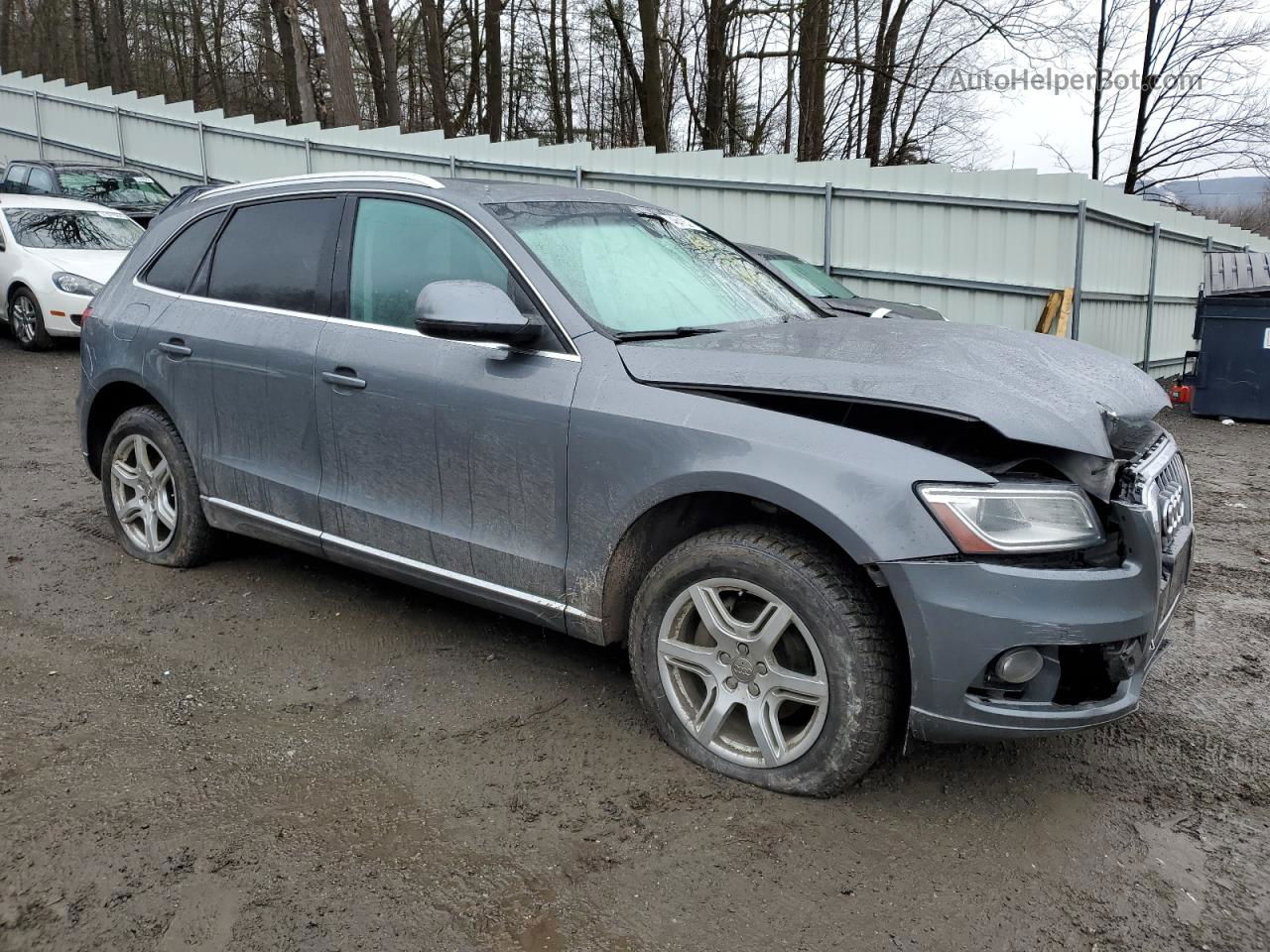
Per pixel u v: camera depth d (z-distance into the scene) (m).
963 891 2.56
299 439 3.95
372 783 2.99
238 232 4.33
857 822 2.83
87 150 20.17
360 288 3.80
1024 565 2.60
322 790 2.95
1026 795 3.02
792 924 2.42
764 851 2.69
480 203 3.57
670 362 3.07
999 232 11.51
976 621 2.56
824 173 12.30
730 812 2.86
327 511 3.89
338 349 3.77
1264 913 2.51
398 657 3.87
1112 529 2.76
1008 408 2.66
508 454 3.30
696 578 2.97
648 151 13.25
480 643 4.02
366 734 3.29
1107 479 2.71
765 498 2.76
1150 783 3.11
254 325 4.09
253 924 2.37
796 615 2.79
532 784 2.99
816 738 2.83
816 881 2.58
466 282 3.16
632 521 3.04
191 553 4.62
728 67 26.11
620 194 4.23
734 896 2.52
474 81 29.91
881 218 12.14
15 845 2.63
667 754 3.17
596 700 3.54
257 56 37.41
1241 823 2.91
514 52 32.97
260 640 4.00
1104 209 11.54
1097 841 2.80
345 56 17.41
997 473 2.67
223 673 3.71
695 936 2.38
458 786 2.98
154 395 4.50
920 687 2.66
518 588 3.38
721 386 2.93
